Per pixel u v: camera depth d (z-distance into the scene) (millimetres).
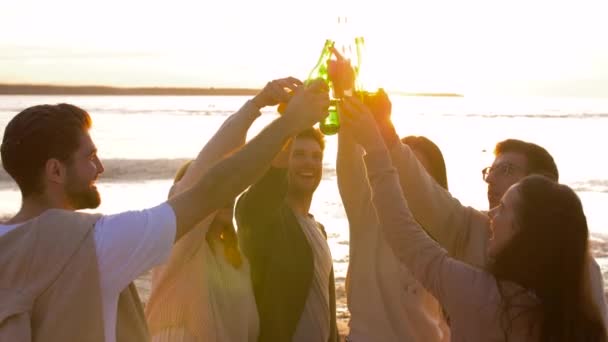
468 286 2459
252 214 3635
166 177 31953
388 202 2689
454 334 2494
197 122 101188
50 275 1944
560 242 2377
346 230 17500
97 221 2061
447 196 3254
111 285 2021
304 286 3648
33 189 2150
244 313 3346
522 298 2377
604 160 45906
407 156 3057
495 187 3449
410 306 3459
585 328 2393
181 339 3197
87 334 1952
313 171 3980
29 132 2105
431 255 2570
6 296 1916
